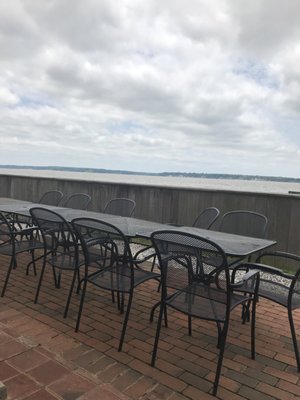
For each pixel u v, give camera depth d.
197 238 1.87
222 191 4.50
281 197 4.05
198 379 1.85
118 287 2.24
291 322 2.04
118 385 1.75
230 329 2.49
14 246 3.02
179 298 2.09
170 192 4.96
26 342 2.13
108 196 5.59
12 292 3.00
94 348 2.11
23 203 4.38
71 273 3.56
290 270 4.01
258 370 1.97
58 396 1.62
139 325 2.47
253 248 2.37
